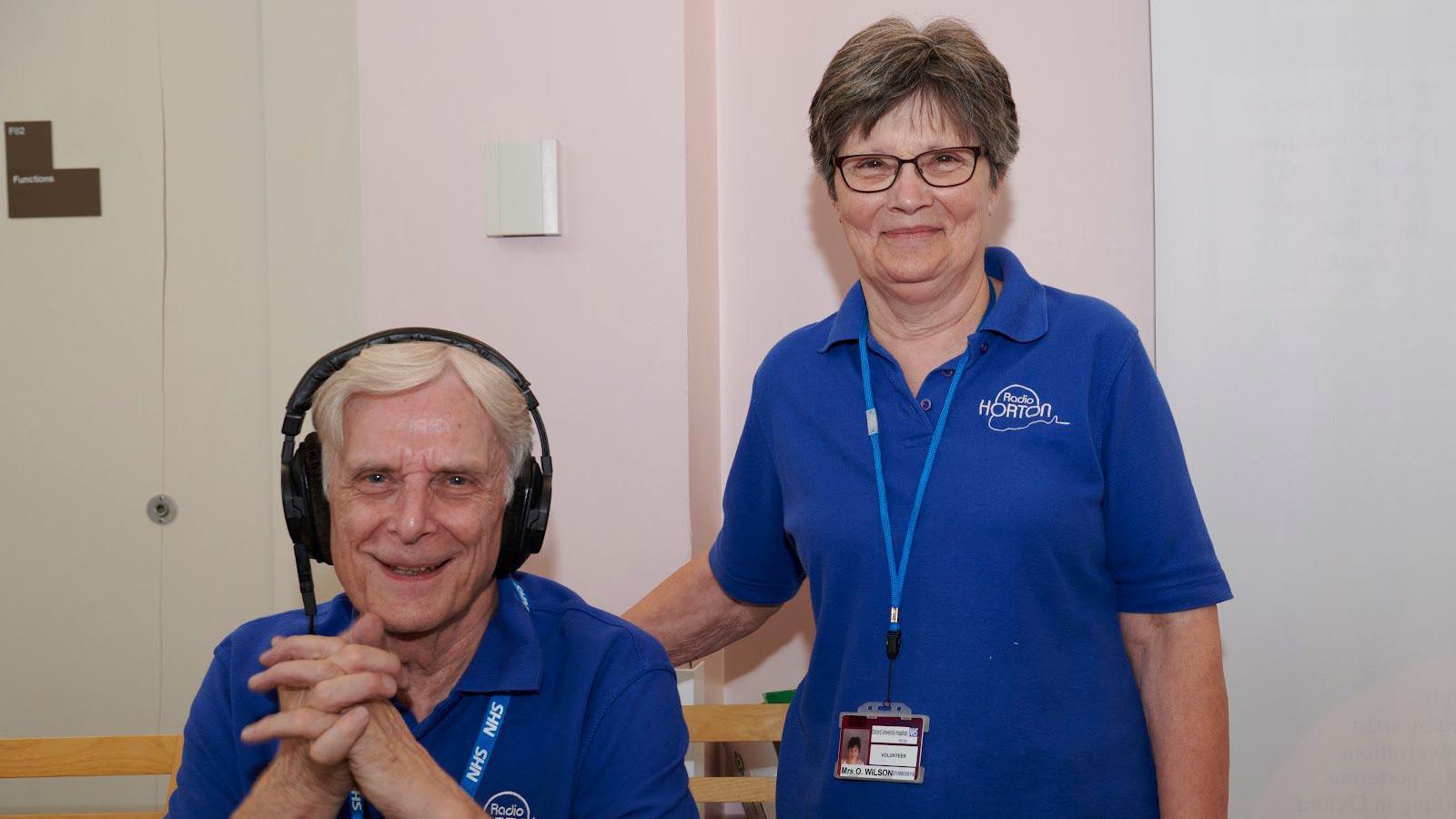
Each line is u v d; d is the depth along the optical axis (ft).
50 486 7.73
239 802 3.91
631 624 4.17
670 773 3.85
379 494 3.62
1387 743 6.18
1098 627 4.47
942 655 4.33
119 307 7.63
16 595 7.78
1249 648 6.33
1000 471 4.38
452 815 3.36
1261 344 6.32
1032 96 7.02
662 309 6.42
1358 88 6.21
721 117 7.41
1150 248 6.89
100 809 7.52
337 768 3.40
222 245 7.54
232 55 7.47
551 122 6.48
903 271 4.43
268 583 7.61
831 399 4.82
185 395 7.61
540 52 6.48
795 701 5.05
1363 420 6.20
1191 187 6.40
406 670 3.84
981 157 4.44
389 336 3.73
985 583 4.32
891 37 4.45
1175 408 6.43
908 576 4.43
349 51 6.93
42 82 7.58
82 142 7.58
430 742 3.81
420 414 3.59
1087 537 4.39
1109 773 4.33
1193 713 4.30
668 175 6.39
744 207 7.41
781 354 5.12
